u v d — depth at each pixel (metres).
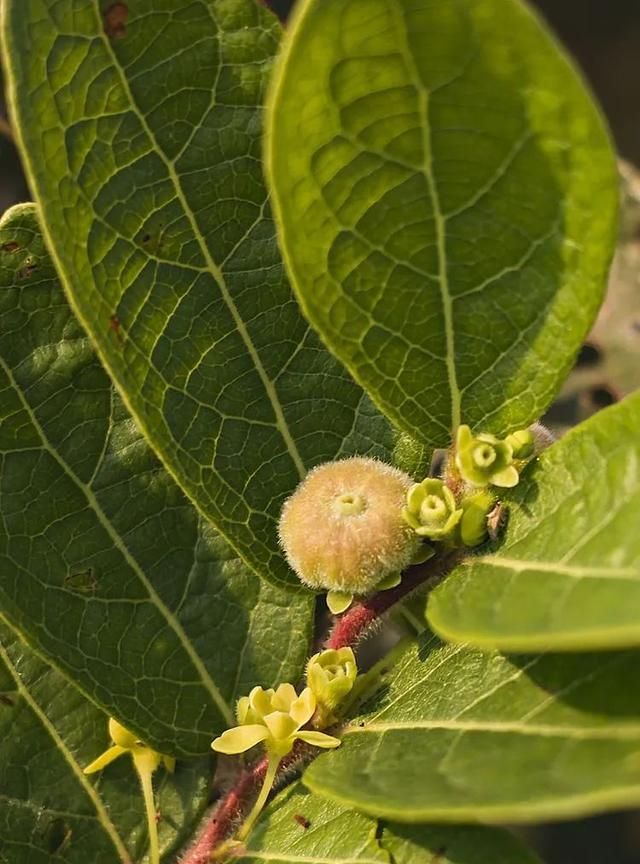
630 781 0.12
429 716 0.14
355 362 0.15
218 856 0.15
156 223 0.15
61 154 0.14
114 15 0.15
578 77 0.13
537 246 0.14
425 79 0.13
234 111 0.15
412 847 0.14
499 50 0.13
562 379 0.15
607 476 0.14
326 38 0.13
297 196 0.14
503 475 0.14
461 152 0.14
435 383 0.15
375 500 0.15
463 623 0.13
